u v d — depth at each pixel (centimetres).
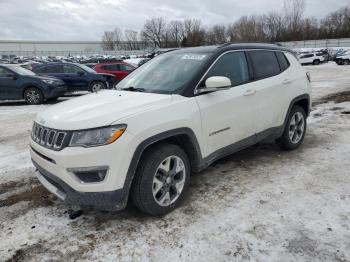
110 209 299
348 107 829
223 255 269
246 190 378
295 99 490
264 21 7050
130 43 9450
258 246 278
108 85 1388
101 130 286
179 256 271
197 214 331
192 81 357
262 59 455
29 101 1163
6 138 680
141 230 309
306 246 275
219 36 7594
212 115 365
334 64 3497
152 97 340
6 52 8681
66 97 1377
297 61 525
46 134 311
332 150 503
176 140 355
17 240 303
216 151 381
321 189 372
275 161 468
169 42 8412
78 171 287
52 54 9119
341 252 266
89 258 274
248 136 424
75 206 361
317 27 6919
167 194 331
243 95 403
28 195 395
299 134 520
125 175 295
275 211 330
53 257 277
